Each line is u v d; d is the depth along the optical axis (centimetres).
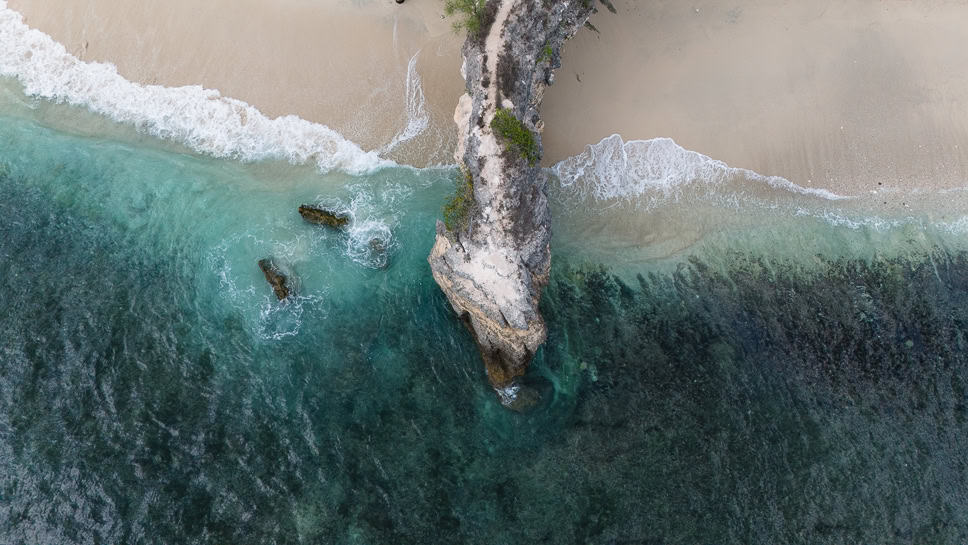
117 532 2200
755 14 2564
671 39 2552
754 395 2428
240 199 2536
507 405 2378
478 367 2402
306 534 2234
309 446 2311
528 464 2325
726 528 2292
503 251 2183
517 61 2209
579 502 2294
